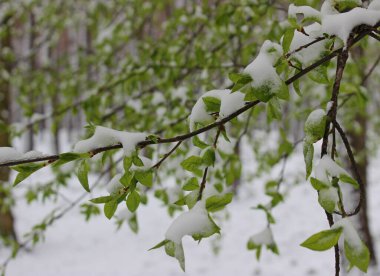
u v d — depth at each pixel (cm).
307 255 726
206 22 287
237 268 704
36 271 704
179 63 295
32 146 1745
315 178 85
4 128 293
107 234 915
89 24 509
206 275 690
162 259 766
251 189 1152
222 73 282
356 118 517
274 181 241
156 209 1114
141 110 298
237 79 100
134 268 733
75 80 411
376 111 568
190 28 300
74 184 1296
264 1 244
